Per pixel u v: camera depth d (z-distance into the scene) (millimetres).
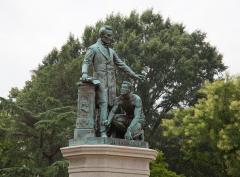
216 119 35562
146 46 48406
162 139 48719
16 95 45094
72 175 13562
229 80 36031
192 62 48875
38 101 37531
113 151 13320
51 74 40906
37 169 31375
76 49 49781
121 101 14695
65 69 41062
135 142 14062
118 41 49969
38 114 34500
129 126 14234
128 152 13531
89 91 14195
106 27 15125
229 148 34031
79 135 13992
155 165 34812
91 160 13305
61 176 30422
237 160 34594
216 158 36969
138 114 14438
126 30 51062
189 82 49531
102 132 14180
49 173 30281
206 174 42938
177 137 47312
